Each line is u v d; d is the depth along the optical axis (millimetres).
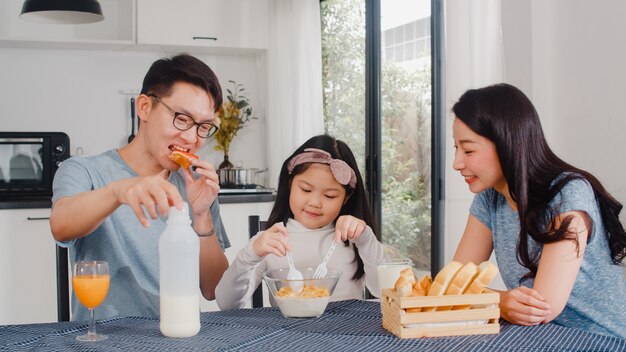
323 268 1670
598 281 1666
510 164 1617
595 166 2176
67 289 1939
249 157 4676
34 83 4297
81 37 4309
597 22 2145
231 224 3881
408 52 3512
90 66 4383
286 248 1666
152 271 1883
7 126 4258
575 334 1362
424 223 3396
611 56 2102
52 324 1475
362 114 3932
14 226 3561
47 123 4316
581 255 1558
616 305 1666
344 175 1938
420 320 1324
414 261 3502
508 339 1314
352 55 4023
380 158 3812
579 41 2211
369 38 3828
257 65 4652
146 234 1886
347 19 4066
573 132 2252
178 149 1798
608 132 2123
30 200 3619
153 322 1484
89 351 1237
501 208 1780
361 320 1489
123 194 1444
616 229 1678
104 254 1834
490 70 2479
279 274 1639
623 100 2064
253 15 4367
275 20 4301
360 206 2057
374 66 3816
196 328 1345
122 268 1840
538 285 1533
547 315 1448
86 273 1328
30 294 3588
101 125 4410
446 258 2701
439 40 3189
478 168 1647
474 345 1271
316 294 1498
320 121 4148
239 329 1402
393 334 1355
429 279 1451
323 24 4336
